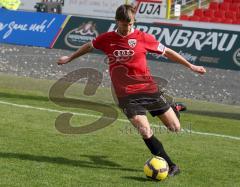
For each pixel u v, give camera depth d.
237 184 17.83
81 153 20.95
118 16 17.72
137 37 18.19
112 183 17.08
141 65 18.19
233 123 29.36
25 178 17.12
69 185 16.62
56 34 44.81
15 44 46.34
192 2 65.12
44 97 33.50
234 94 38.16
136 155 21.03
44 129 24.78
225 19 61.19
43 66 44.09
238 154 22.19
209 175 18.75
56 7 66.12
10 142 21.98
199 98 37.69
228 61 37.72
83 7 66.56
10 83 38.75
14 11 47.34
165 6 62.72
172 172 18.28
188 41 39.38
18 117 27.11
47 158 19.88
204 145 23.53
